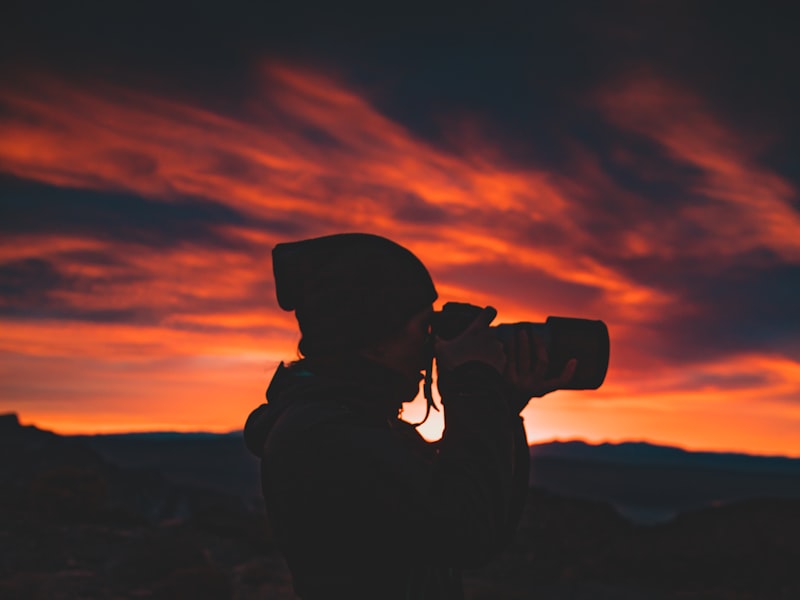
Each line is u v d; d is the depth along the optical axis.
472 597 17.45
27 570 13.07
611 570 23.19
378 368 1.27
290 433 1.20
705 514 28.31
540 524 28.00
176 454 145.88
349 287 1.25
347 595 1.14
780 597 20.50
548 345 1.27
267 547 18.30
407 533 1.10
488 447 1.16
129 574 13.34
